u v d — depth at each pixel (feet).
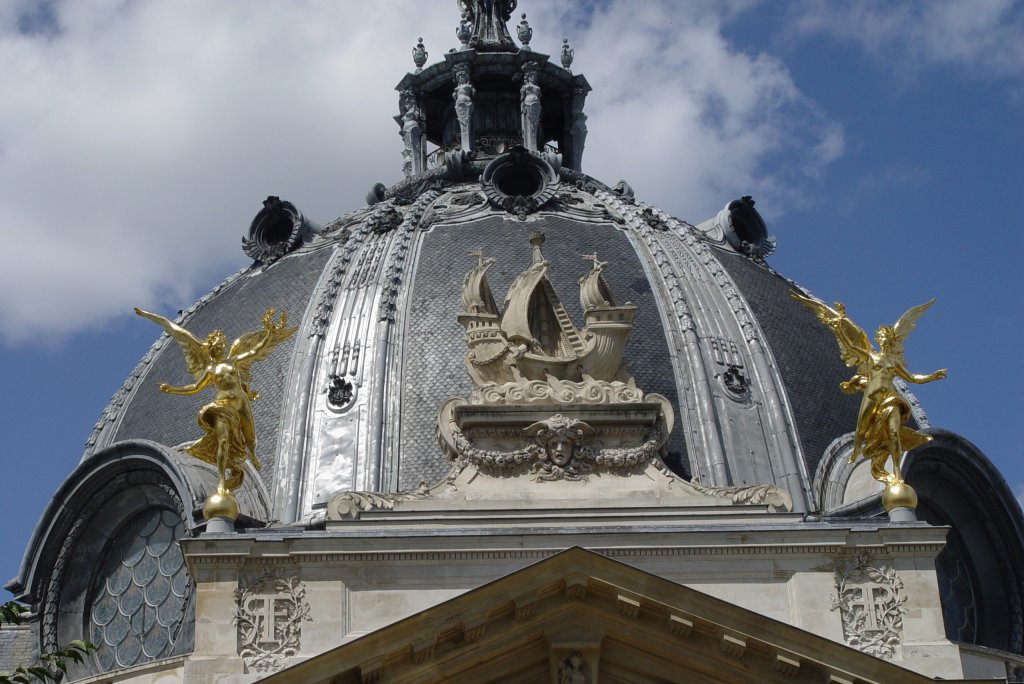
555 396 149.28
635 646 130.00
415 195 194.18
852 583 136.26
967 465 160.86
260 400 165.89
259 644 132.46
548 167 187.73
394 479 156.76
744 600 135.54
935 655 133.69
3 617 137.59
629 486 146.10
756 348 169.27
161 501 159.12
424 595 134.82
